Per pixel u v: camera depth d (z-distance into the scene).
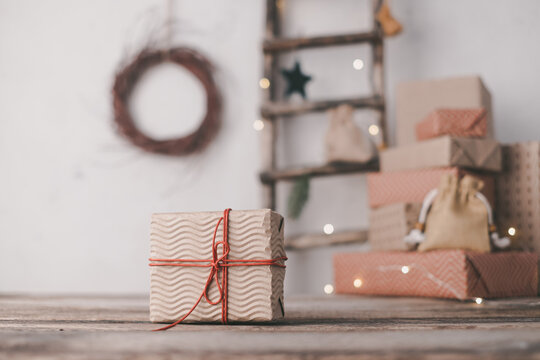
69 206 2.21
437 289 1.54
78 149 2.22
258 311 1.08
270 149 2.04
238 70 2.19
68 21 2.27
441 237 1.54
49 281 2.19
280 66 2.16
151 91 2.21
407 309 1.39
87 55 2.26
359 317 1.27
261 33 2.20
